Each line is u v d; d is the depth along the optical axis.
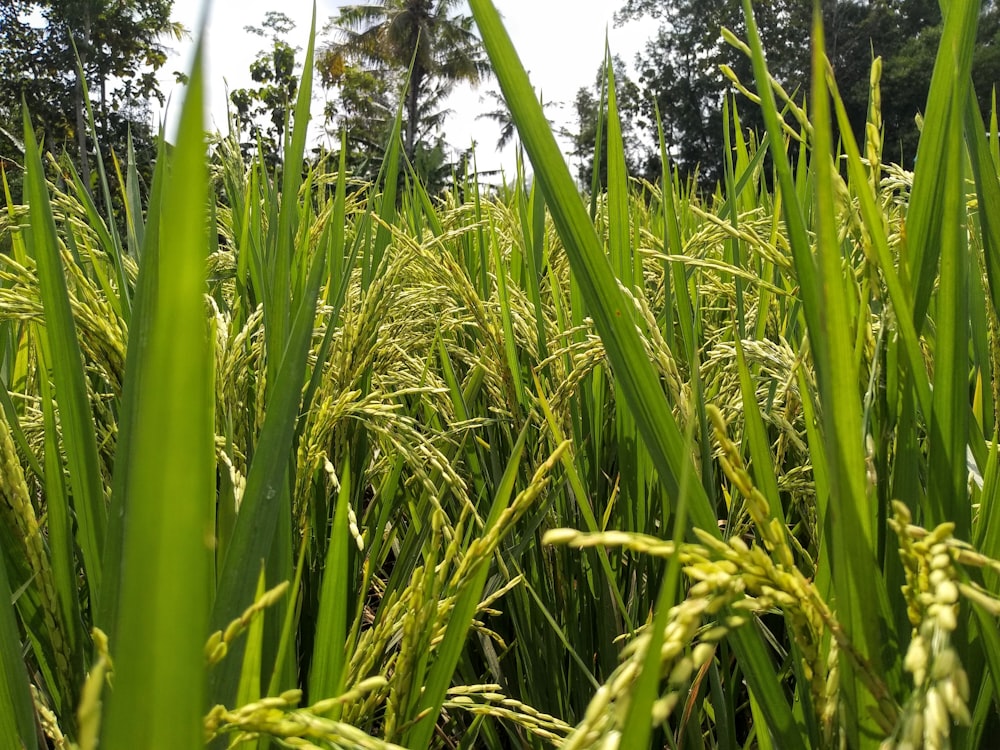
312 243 0.61
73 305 0.33
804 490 0.33
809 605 0.19
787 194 0.22
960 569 0.20
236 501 0.29
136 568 0.11
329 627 0.27
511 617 0.44
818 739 0.23
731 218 0.45
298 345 0.27
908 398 0.23
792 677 0.41
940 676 0.14
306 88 0.41
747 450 0.44
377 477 0.50
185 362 0.11
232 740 0.23
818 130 0.16
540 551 0.45
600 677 0.41
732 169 0.51
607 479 0.49
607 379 0.50
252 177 0.53
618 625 0.39
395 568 0.39
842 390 0.19
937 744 0.14
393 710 0.25
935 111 0.23
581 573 0.43
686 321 0.42
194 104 0.10
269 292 0.43
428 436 0.48
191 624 0.12
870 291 0.25
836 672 0.21
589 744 0.16
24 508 0.25
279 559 0.29
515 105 0.22
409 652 0.25
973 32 0.22
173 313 0.10
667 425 0.22
